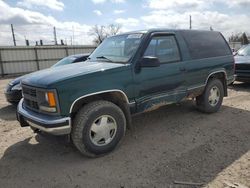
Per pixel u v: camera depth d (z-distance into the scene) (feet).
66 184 10.97
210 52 18.86
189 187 10.24
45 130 11.94
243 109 20.75
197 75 17.53
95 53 17.15
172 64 15.83
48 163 12.91
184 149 13.70
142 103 14.52
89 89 12.34
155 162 12.41
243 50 33.71
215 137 15.19
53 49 88.53
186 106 21.61
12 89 24.03
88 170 12.01
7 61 79.25
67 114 11.91
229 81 20.74
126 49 15.06
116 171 11.78
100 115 12.79
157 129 16.80
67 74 12.46
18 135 17.08
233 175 10.94
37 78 12.83
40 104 12.35
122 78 13.43
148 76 14.51
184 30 17.48
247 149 13.41
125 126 13.93
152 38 15.06
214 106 19.48
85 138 12.49
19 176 11.81
